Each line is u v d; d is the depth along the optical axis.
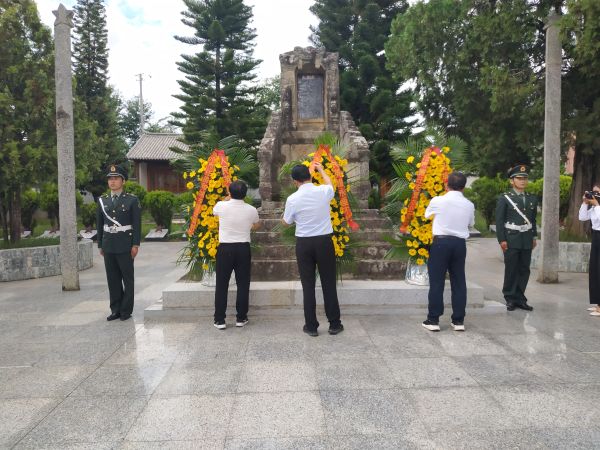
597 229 5.38
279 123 11.27
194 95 18.05
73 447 2.64
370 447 2.60
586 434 2.71
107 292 7.23
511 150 9.96
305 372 3.69
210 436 2.74
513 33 8.76
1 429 2.87
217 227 5.43
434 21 9.89
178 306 5.46
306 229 4.56
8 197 9.59
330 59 12.15
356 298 5.45
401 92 17.42
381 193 16.05
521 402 3.13
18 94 9.27
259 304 5.44
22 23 9.19
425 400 3.18
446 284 5.70
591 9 6.59
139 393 3.35
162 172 29.70
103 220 5.39
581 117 8.52
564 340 4.45
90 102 26.20
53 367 3.90
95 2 26.45
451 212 4.66
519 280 5.68
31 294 7.15
